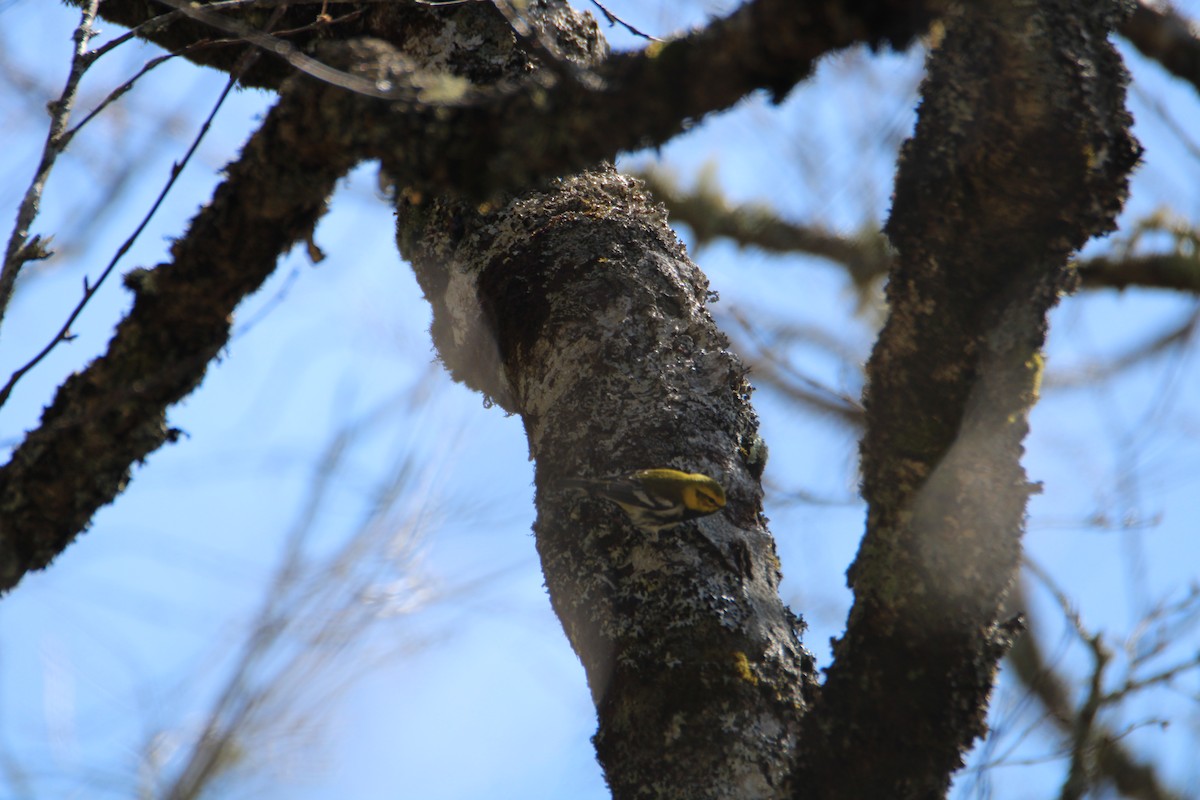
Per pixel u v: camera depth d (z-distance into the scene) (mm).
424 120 13398
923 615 13406
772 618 13516
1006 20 13352
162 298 13586
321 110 13445
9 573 13617
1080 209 13375
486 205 13680
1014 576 13414
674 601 13492
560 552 13547
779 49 13305
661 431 13570
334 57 13453
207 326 13602
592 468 13555
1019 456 13414
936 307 13398
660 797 13430
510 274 13672
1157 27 14594
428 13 13758
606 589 13516
